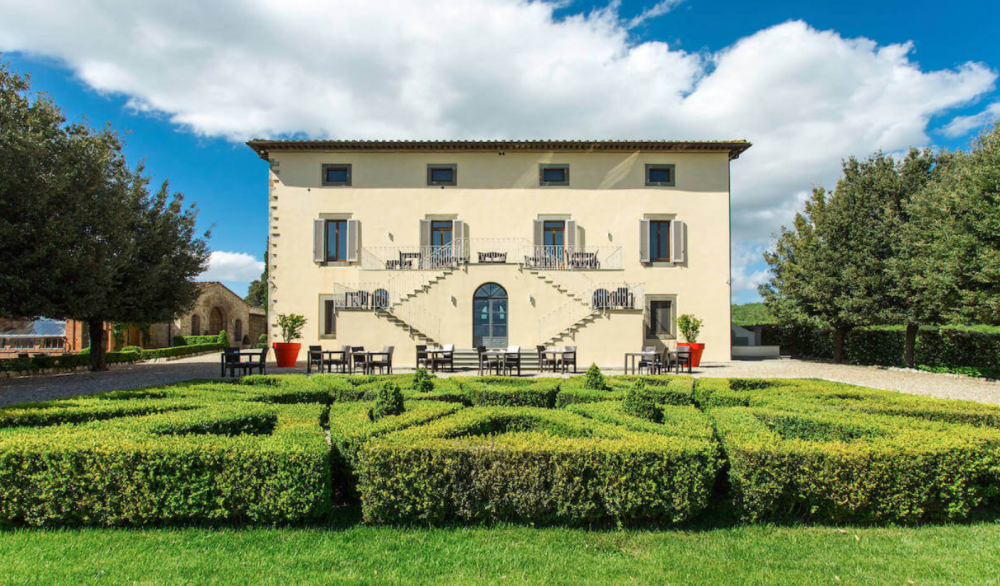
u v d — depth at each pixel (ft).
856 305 54.39
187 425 15.84
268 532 12.30
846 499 12.75
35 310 41.50
